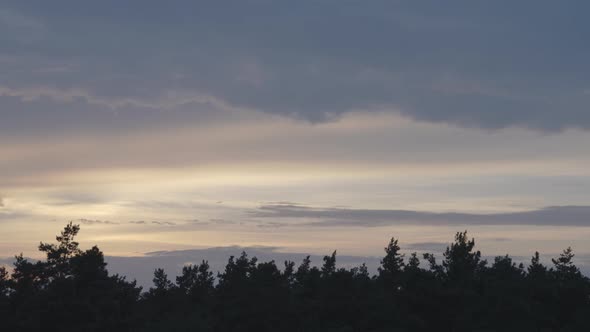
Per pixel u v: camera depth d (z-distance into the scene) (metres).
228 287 59.38
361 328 60.38
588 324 60.59
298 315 58.00
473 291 61.47
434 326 62.59
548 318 62.03
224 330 57.88
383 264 72.25
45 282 56.50
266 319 56.41
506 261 70.50
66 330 51.53
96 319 52.41
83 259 53.94
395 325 60.44
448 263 64.00
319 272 67.00
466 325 60.12
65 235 56.12
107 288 54.09
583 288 63.75
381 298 60.66
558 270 69.25
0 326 53.84
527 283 64.81
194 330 56.09
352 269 63.66
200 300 69.75
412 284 62.91
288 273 64.81
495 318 60.38
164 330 55.84
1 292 57.97
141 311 57.81
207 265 72.38
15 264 56.84
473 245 65.06
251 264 59.47
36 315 51.78
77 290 53.41
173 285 71.19
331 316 60.62
